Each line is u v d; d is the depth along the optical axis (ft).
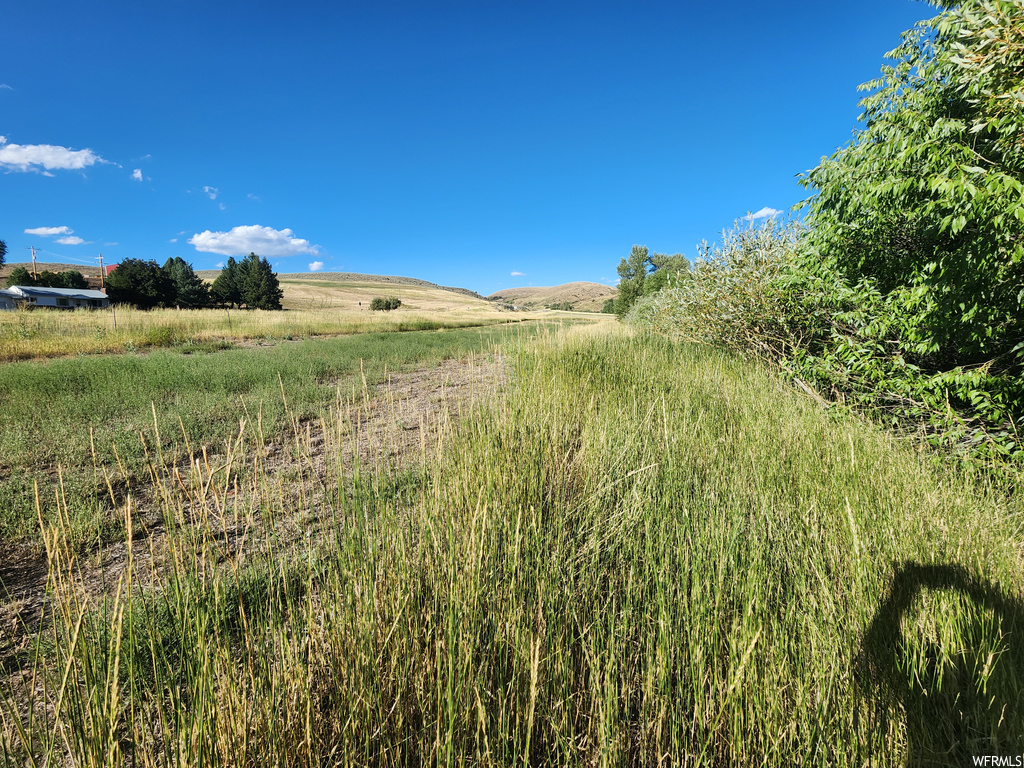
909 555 6.33
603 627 5.38
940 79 13.32
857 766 4.24
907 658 4.95
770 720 4.29
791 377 17.60
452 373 28.58
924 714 4.64
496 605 5.28
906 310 13.20
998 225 9.62
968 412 12.53
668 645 4.84
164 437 14.26
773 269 20.93
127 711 4.61
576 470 9.20
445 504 6.77
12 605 5.53
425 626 5.07
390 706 4.44
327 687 4.62
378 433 14.78
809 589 5.95
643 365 18.98
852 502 7.60
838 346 15.10
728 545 6.32
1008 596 5.72
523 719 4.38
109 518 9.27
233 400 19.48
